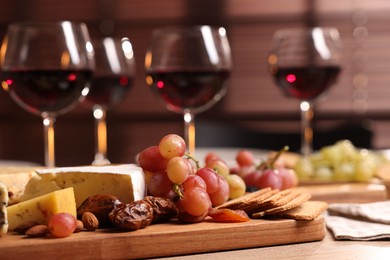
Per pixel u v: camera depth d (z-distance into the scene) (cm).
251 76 595
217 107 600
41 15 606
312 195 170
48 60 164
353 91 582
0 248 108
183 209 124
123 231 117
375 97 581
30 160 601
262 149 348
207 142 350
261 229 122
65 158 616
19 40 164
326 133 335
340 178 188
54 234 113
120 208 117
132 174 128
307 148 206
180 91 177
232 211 123
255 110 598
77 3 603
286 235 123
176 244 116
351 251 117
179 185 129
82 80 168
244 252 118
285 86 207
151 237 115
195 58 175
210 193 134
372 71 580
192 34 175
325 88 205
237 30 594
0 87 613
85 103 221
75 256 111
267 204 128
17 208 120
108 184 129
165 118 604
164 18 598
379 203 150
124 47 222
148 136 607
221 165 148
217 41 178
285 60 203
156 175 131
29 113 618
